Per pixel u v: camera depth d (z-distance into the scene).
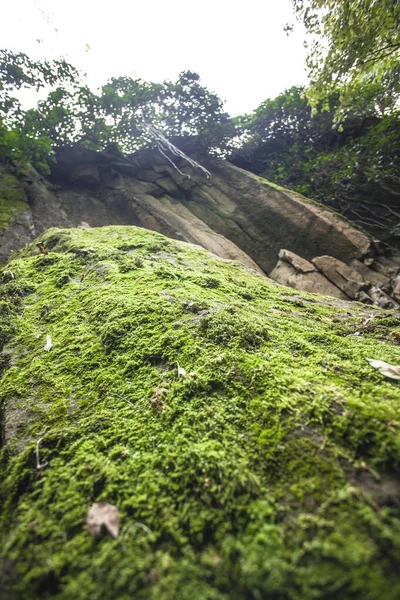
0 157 10.58
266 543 0.97
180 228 11.70
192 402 1.67
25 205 9.52
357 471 1.15
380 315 3.26
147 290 3.08
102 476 1.34
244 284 4.11
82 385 2.04
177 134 16.05
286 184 13.61
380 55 5.82
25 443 1.65
